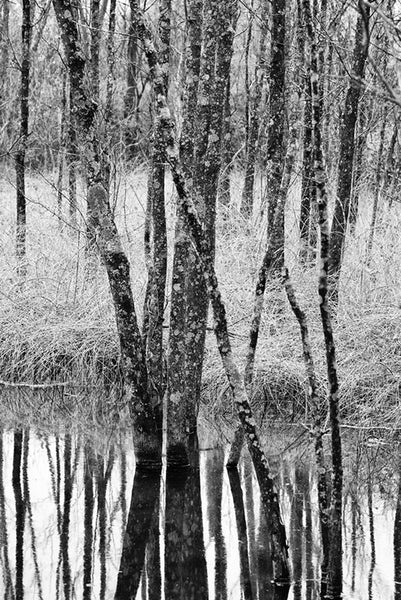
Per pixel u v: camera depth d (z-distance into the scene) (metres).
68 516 7.04
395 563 6.04
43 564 6.17
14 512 7.11
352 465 8.12
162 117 5.59
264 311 10.34
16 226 12.99
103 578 5.98
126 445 8.86
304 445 8.75
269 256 6.84
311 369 5.84
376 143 14.66
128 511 7.15
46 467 8.17
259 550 6.41
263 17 11.77
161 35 8.60
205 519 6.98
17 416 9.91
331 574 5.55
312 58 5.11
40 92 21.70
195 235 5.57
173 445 8.00
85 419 9.81
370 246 10.87
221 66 7.73
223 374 9.91
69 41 7.33
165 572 6.08
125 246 12.13
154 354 8.28
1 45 19.91
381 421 9.06
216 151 7.84
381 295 10.32
